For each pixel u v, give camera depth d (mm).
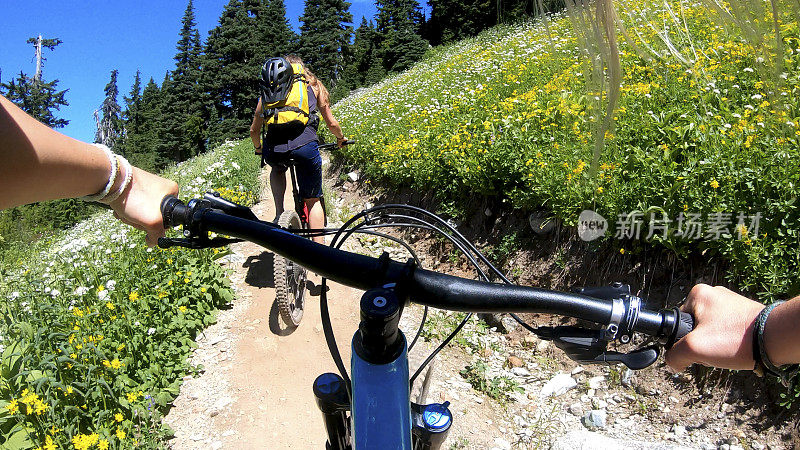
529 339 4223
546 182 4586
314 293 5043
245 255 5867
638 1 974
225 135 59531
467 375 3955
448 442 3223
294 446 3260
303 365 4020
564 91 5125
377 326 995
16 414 3061
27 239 16000
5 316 3951
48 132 948
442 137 6719
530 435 3404
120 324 3822
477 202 5723
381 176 8203
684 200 3633
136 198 1189
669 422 3266
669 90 4773
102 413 3172
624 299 1063
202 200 1280
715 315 1008
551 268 4586
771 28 674
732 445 3012
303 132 4559
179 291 4523
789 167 3248
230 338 4371
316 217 4758
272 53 63344
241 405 3594
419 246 6133
